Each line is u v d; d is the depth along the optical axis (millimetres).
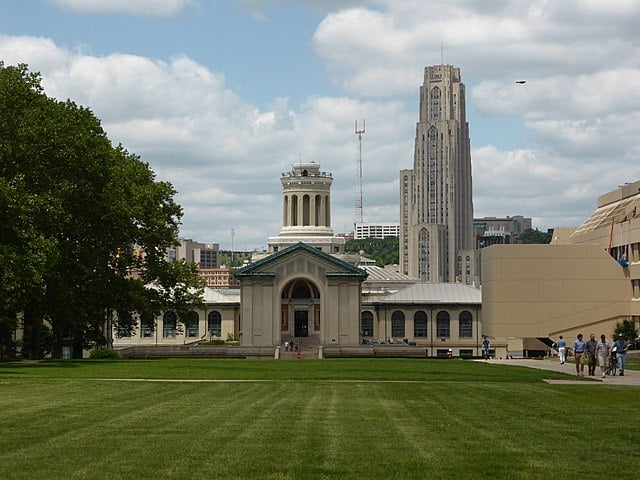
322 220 191875
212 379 58312
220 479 22125
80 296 89562
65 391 45625
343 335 145250
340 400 41844
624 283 128000
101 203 85438
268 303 146375
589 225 147500
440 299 179750
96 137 89375
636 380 58719
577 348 63312
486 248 133750
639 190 133875
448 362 86938
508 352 133000
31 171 76500
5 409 36031
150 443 27109
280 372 65562
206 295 179000
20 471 22734
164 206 105062
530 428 31047
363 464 24000
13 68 78812
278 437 28469
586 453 25781
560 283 128750
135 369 67125
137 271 106188
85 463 23859
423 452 25844
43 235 75438
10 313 83938
